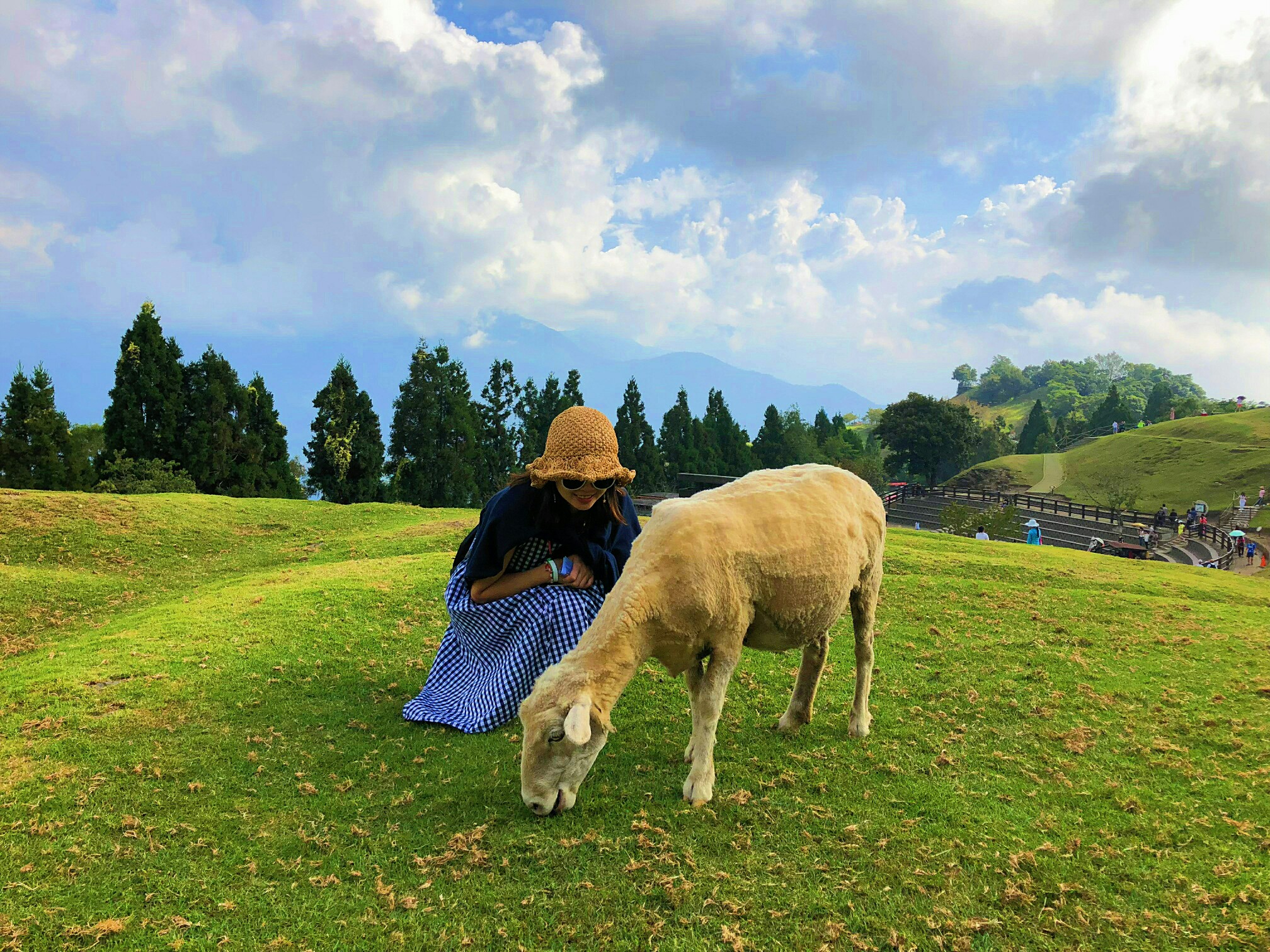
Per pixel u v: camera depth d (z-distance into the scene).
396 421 38.00
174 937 3.20
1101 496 70.31
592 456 4.81
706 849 3.90
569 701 3.82
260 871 3.67
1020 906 3.47
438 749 5.00
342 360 34.06
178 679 6.09
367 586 9.53
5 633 9.16
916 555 13.43
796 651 7.38
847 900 3.49
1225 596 12.53
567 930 3.28
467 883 3.60
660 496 51.91
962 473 85.44
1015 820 4.21
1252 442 73.38
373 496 34.94
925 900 3.51
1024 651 7.50
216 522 16.44
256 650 6.89
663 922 3.32
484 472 44.31
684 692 6.17
